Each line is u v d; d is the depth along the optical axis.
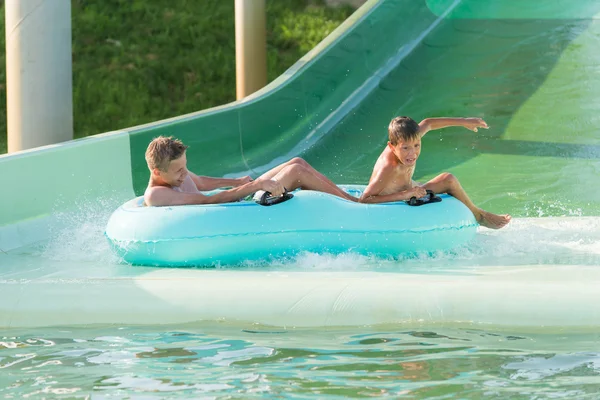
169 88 25.09
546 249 11.71
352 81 21.42
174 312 9.29
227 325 9.10
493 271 10.32
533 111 19.83
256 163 18.58
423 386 7.12
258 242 10.77
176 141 11.35
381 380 7.28
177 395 7.00
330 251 10.98
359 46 21.61
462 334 8.61
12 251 12.19
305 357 7.95
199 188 12.16
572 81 20.83
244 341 8.51
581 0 24.08
